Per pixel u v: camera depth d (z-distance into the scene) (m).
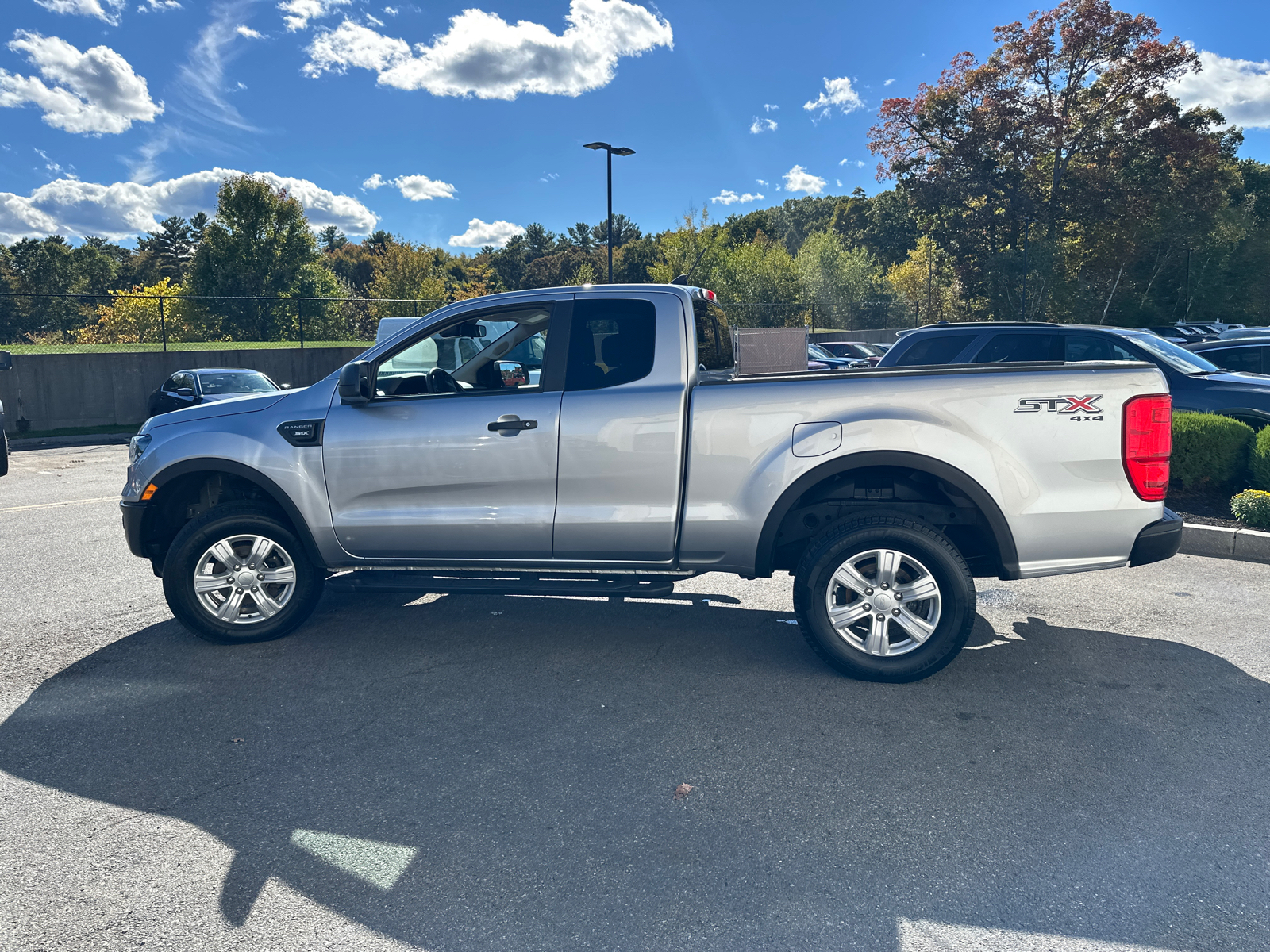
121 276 88.88
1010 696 4.04
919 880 2.62
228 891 2.60
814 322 41.66
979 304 50.28
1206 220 48.38
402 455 4.61
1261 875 2.63
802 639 4.93
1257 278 54.78
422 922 2.45
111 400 20.09
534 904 2.52
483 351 4.86
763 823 2.95
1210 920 2.42
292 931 2.41
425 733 3.70
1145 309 50.81
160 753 3.53
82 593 6.00
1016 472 4.07
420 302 25.95
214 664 4.58
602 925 2.43
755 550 4.35
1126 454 4.05
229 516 4.79
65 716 3.92
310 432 4.72
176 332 23.17
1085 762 3.37
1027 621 5.18
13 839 2.89
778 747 3.52
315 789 3.22
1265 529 6.95
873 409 4.16
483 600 5.78
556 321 4.56
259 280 45.94
